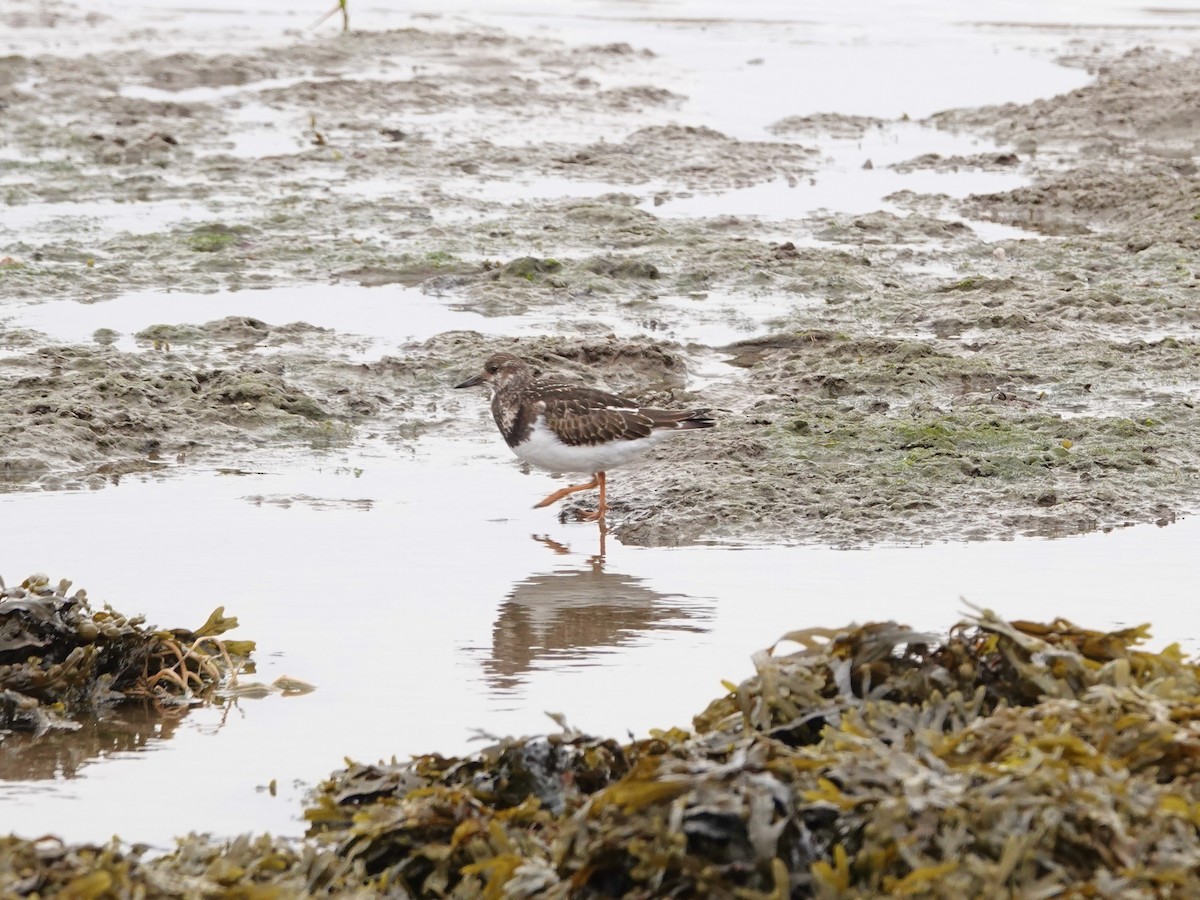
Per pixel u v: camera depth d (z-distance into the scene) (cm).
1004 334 1858
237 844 685
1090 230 2438
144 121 3128
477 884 653
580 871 618
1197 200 2438
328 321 1934
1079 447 1445
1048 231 2428
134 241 2277
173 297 2027
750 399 1634
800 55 3991
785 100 3494
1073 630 775
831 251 2244
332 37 4041
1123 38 4091
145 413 1552
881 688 746
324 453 1511
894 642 761
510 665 997
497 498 1380
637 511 1327
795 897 602
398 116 3278
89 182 2662
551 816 701
